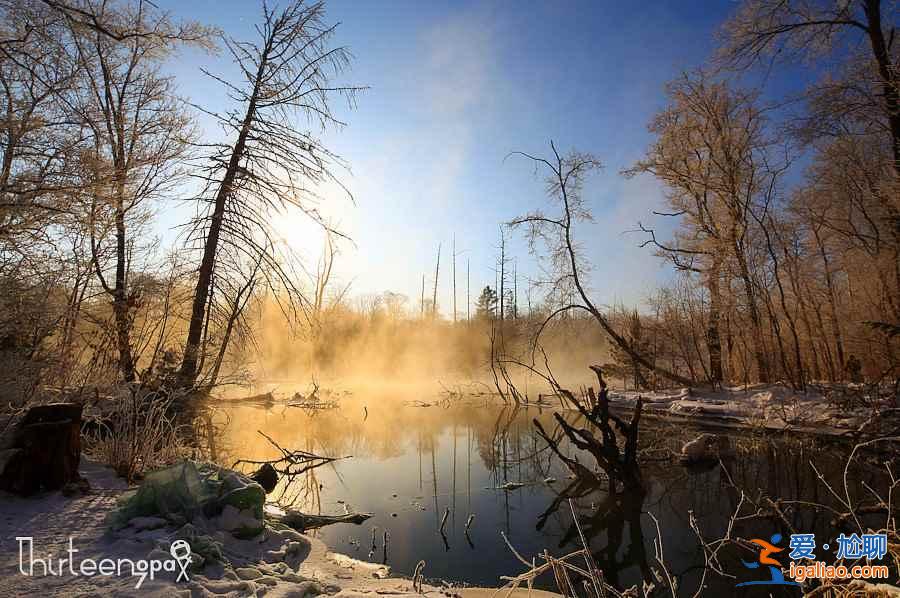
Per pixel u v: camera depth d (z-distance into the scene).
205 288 12.48
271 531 5.30
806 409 14.52
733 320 20.89
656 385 22.25
